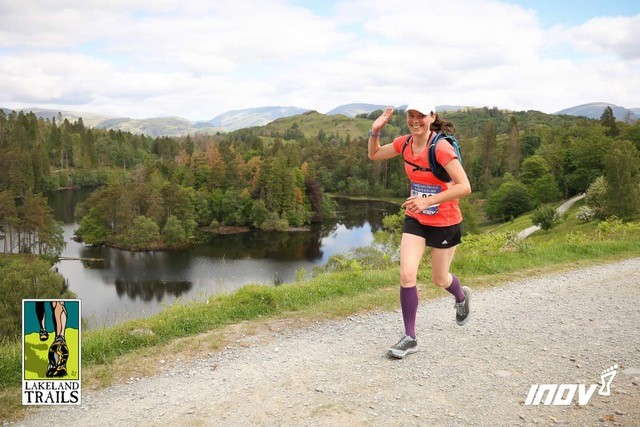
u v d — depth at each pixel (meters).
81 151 180.12
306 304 6.65
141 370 4.49
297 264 65.56
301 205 103.81
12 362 4.34
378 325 5.80
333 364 4.60
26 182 135.50
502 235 12.28
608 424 3.46
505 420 3.55
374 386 4.11
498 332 5.59
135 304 46.53
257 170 121.69
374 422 3.50
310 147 185.00
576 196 91.00
